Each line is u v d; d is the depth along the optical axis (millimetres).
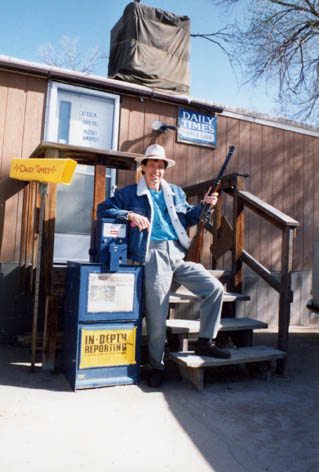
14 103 4832
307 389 3279
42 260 3990
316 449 2277
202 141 5977
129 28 5840
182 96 5715
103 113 5375
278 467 2074
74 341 3098
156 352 3234
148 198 3346
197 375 3156
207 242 5945
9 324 4621
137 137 5531
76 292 3131
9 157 4773
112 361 3146
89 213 5340
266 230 6496
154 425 2496
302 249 6867
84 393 2980
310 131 6980
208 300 3264
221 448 2250
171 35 6039
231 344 4598
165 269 3256
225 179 4535
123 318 3176
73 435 2307
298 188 6871
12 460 2002
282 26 9453
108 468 1979
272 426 2561
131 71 5688
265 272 3875
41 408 2664
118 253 3121
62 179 3371
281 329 3619
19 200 4797
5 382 3156
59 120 5125
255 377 3551
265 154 6562
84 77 5105
